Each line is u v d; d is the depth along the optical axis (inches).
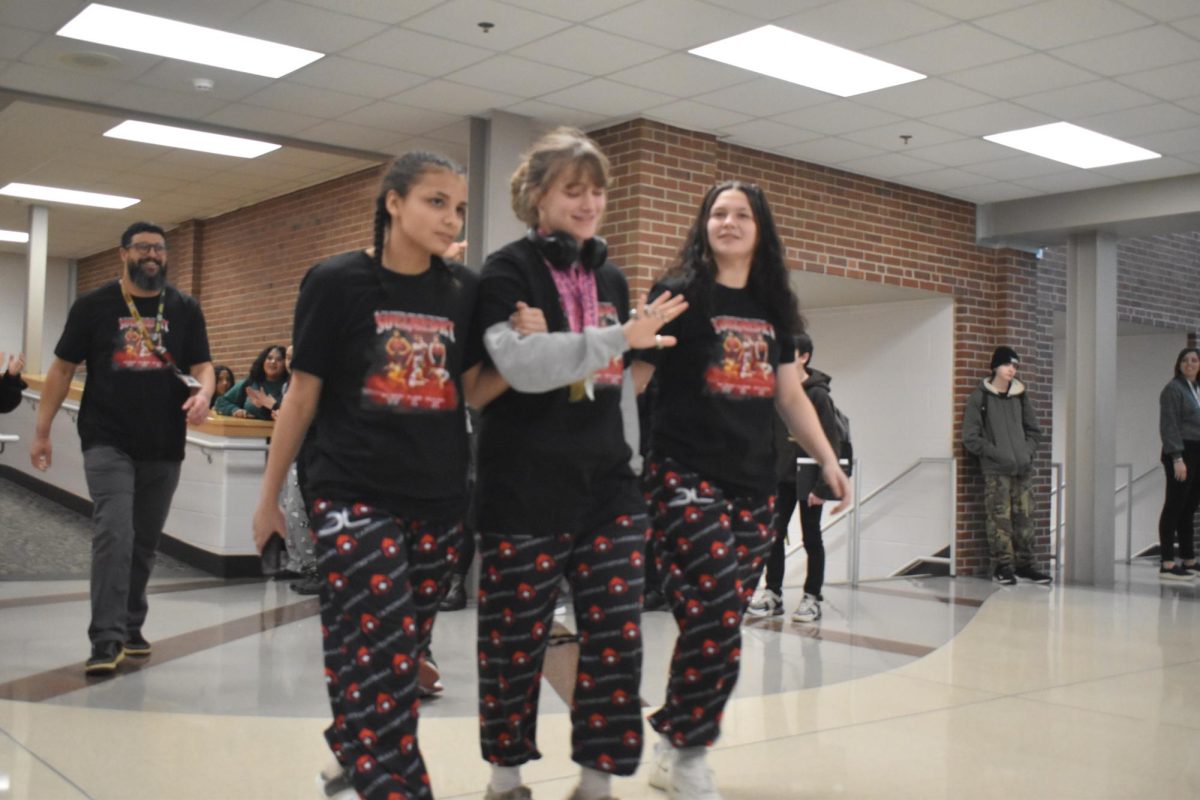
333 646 93.0
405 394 94.3
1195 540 520.4
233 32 247.6
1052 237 405.7
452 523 99.3
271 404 333.1
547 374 94.9
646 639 239.5
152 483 193.0
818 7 225.8
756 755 147.6
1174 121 301.9
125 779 128.3
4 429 446.6
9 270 644.7
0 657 196.7
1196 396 412.5
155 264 183.9
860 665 216.1
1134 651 238.2
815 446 128.5
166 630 232.5
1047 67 261.6
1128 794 133.2
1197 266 543.8
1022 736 161.0
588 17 232.5
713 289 119.6
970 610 302.2
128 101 301.3
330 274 94.6
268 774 132.2
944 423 403.2
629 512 106.6
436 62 263.3
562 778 133.4
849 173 365.1
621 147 311.0
